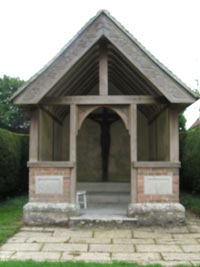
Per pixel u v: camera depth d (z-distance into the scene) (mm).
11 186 9953
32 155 7059
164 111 8031
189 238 5812
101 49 7090
